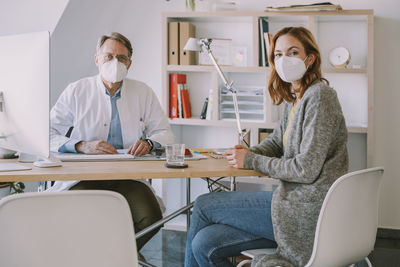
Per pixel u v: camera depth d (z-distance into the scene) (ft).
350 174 4.52
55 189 7.25
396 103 11.27
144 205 7.16
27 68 5.54
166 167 5.59
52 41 11.02
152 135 8.11
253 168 5.52
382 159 11.42
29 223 3.59
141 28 12.71
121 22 12.59
